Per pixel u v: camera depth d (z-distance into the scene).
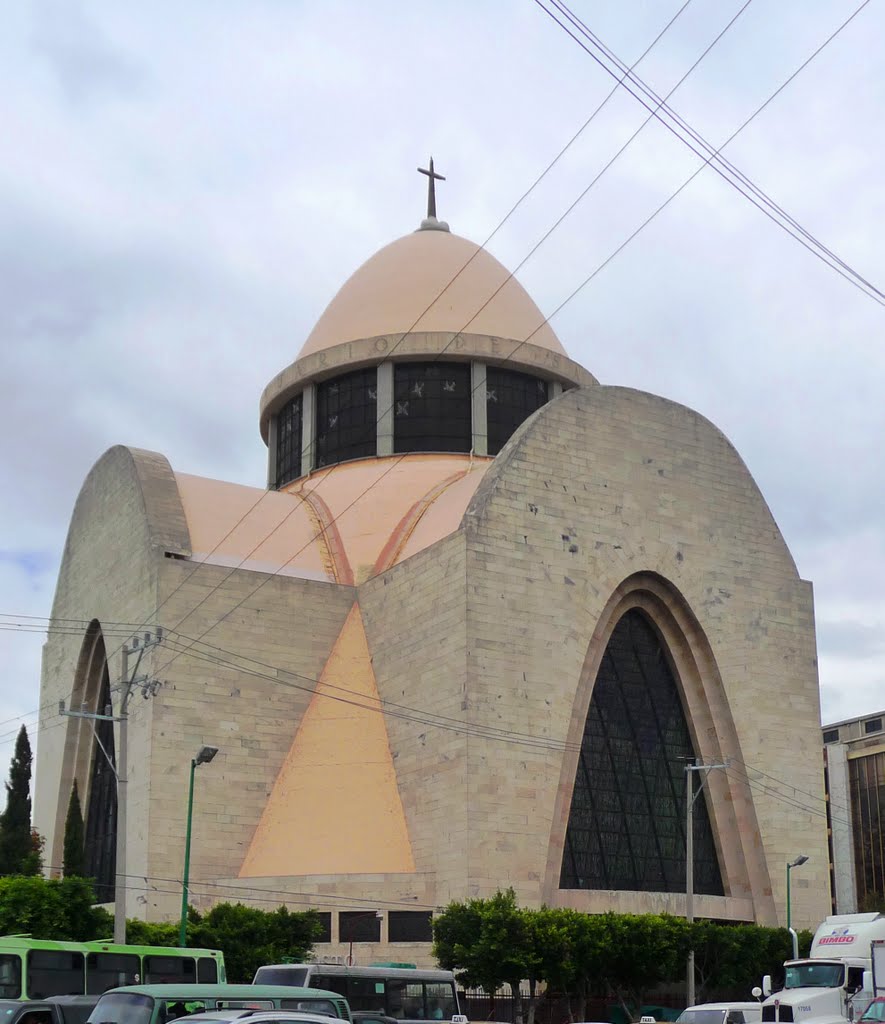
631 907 48.94
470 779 46.38
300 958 43.84
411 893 46.59
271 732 52.16
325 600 54.78
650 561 53.78
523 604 49.62
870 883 95.88
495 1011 44.34
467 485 56.31
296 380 65.12
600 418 54.16
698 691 54.34
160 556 52.88
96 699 60.91
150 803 49.31
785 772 54.56
